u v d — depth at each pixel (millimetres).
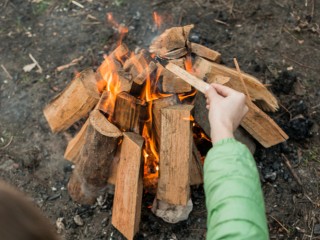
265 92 2295
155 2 3037
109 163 2098
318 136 2451
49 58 2848
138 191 2037
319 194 2277
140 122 2084
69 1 3080
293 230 2174
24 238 609
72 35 2932
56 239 669
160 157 2018
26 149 2516
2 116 2648
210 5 3006
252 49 2793
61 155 2490
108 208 2277
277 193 2279
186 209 2162
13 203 622
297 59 2746
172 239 2166
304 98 2574
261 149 2400
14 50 2896
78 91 2170
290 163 2363
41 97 2695
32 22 3008
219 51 2789
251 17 2938
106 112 2006
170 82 2000
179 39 2152
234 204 1002
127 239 2176
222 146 1112
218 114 1252
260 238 976
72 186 2283
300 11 2951
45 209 2309
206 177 1084
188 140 1960
